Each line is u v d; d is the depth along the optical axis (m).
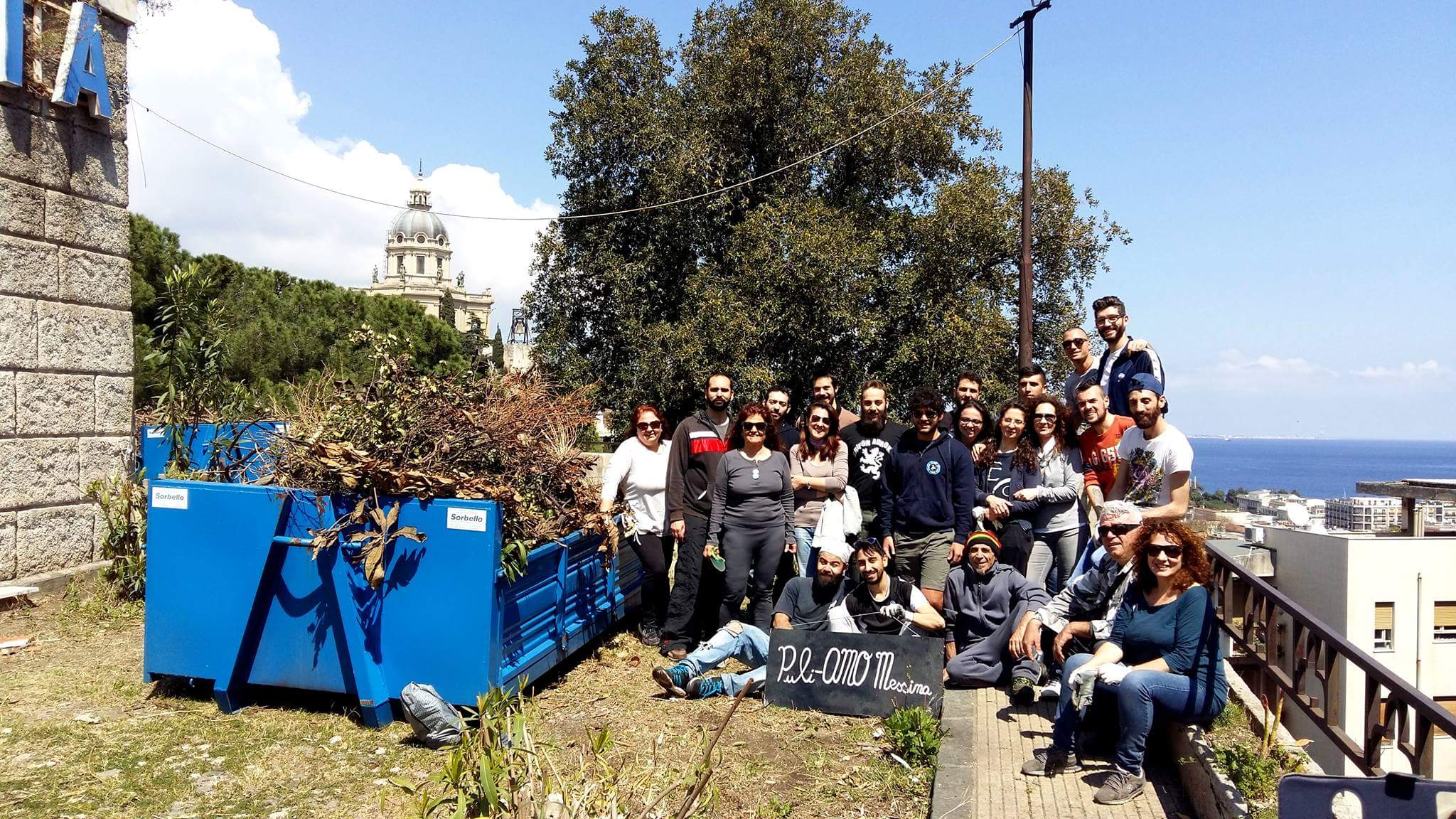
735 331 18.67
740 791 4.36
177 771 4.39
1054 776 4.49
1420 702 3.20
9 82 6.96
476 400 6.07
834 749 4.93
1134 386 5.44
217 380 8.55
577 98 21.69
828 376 6.77
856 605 5.87
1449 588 16.75
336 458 5.00
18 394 7.18
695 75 21.59
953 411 6.78
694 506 6.72
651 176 20.72
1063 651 5.25
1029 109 15.36
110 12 7.91
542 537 5.66
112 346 7.99
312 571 5.07
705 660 5.78
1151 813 4.10
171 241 18.28
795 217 19.70
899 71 21.56
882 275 20.06
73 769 4.36
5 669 5.75
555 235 22.27
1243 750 4.02
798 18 20.59
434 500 5.00
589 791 3.06
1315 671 4.29
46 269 7.42
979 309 19.34
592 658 6.54
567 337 22.27
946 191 19.70
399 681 5.00
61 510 7.51
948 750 4.72
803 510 6.79
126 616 6.92
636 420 6.80
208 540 5.14
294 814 4.00
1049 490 5.97
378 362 5.61
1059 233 20.42
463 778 3.16
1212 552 6.08
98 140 7.89
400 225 143.50
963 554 6.04
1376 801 2.59
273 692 5.45
